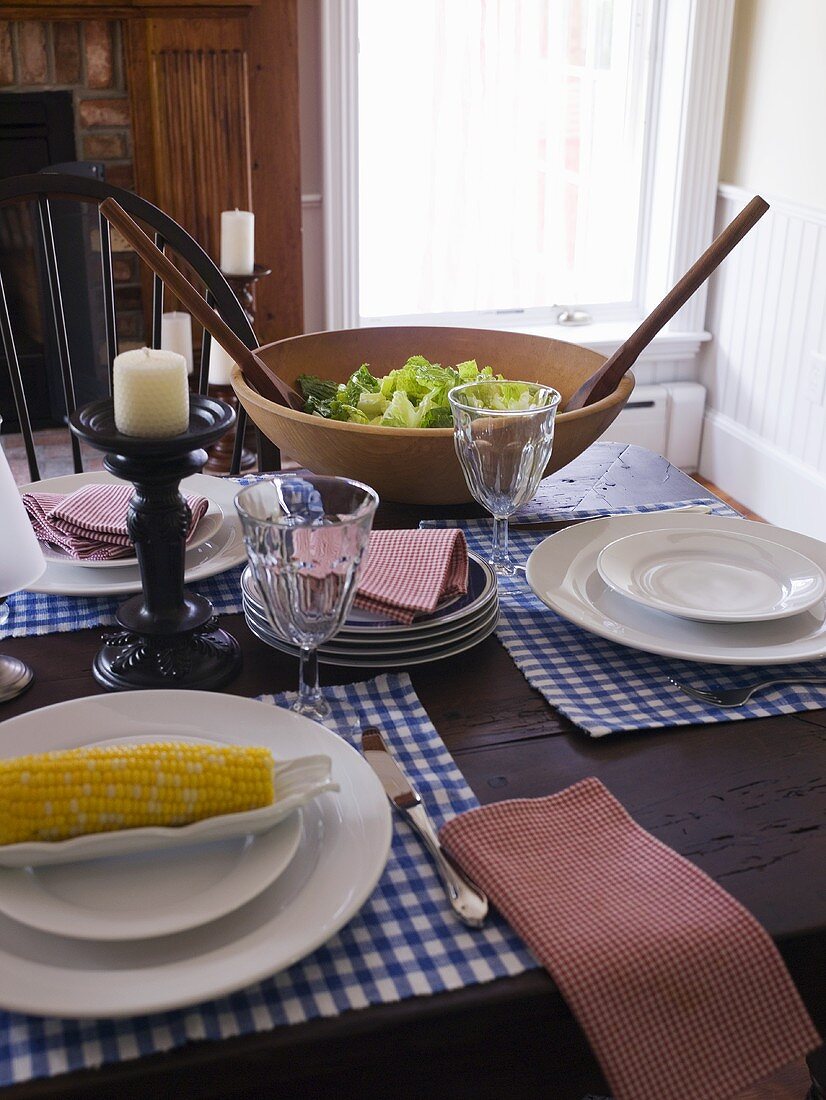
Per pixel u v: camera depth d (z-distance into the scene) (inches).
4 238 129.2
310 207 131.8
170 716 31.6
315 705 33.9
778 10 123.6
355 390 50.8
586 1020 23.4
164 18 115.6
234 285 117.6
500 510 42.6
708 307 143.2
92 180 61.9
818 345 122.4
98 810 25.7
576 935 24.6
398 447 43.7
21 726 30.7
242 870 25.8
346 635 36.0
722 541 42.9
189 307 45.7
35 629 39.1
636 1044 23.5
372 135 135.6
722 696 35.4
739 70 132.0
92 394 135.2
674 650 35.9
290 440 46.6
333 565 29.9
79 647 38.2
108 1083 22.3
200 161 122.7
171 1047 22.9
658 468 57.0
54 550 43.0
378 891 27.1
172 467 33.2
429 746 32.6
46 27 116.0
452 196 140.2
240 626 39.9
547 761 32.3
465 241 142.7
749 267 133.6
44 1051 22.7
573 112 139.0
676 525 46.0
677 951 24.3
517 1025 26.2
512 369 56.2
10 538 33.2
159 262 44.3
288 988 24.2
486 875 26.3
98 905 24.9
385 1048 24.0
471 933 25.8
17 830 25.4
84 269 129.7
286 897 26.0
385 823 27.5
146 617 36.0
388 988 24.2
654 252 144.6
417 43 132.6
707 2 127.6
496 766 32.0
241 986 22.7
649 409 144.8
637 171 142.9
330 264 132.5
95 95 120.0
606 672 37.1
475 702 35.4
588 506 51.5
